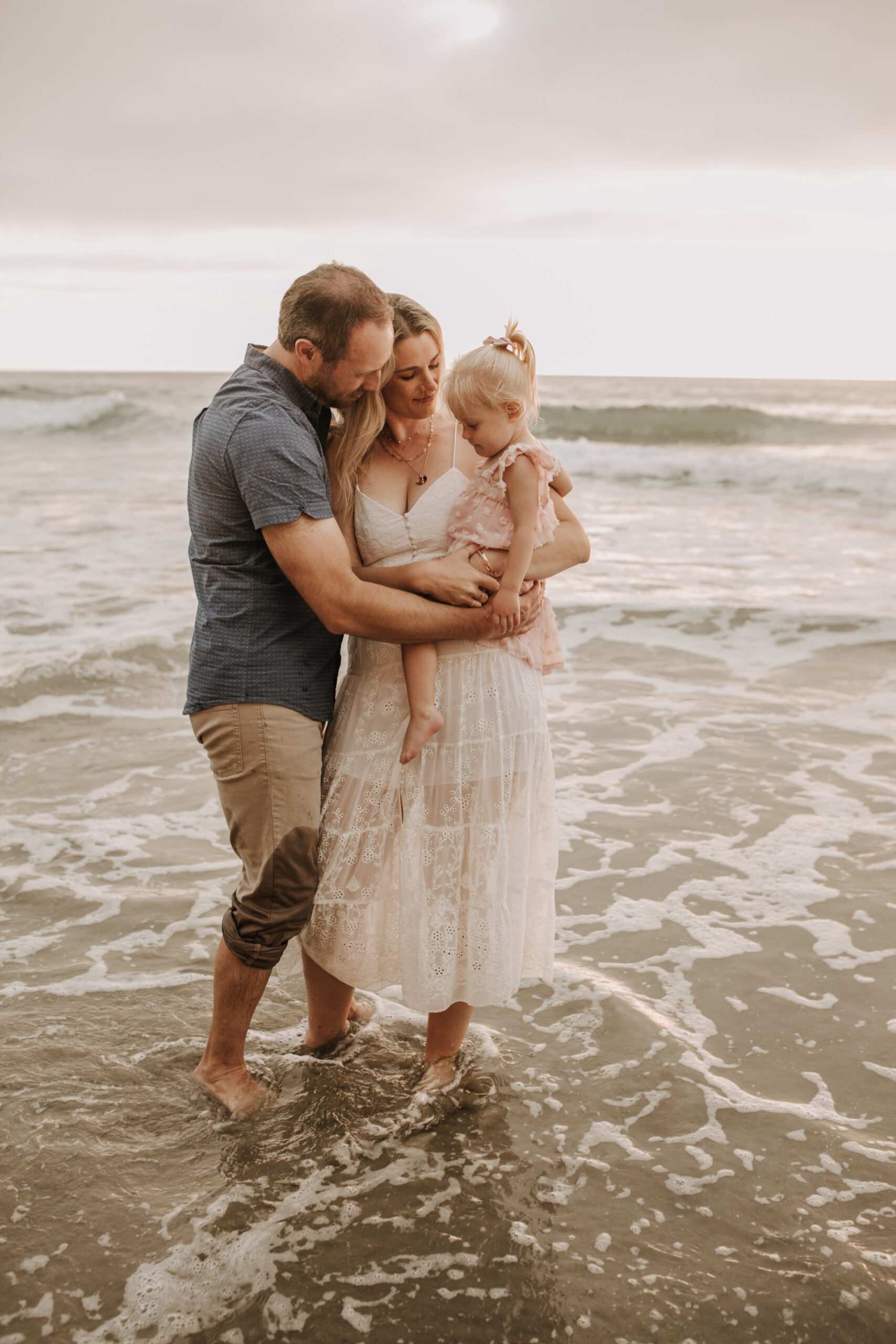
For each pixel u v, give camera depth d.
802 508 13.30
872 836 4.09
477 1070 2.70
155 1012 2.92
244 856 2.43
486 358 2.38
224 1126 2.46
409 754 2.38
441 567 2.37
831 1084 2.62
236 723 2.33
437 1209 2.20
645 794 4.54
